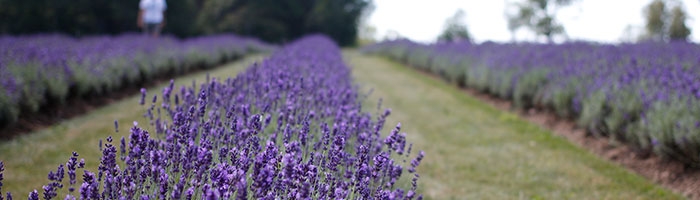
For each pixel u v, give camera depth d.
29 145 4.33
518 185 4.33
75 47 9.47
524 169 4.79
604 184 4.40
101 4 28.19
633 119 5.28
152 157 1.96
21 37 12.41
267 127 3.19
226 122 2.88
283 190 2.03
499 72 8.84
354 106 4.28
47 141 4.49
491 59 9.96
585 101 5.95
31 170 3.60
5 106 4.63
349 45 45.97
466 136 6.12
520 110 7.86
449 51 13.58
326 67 6.52
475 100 9.06
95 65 6.96
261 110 3.32
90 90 6.51
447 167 4.73
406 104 8.27
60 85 5.68
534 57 9.19
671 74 5.90
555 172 4.72
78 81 6.12
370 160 2.94
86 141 4.49
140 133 2.00
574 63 7.85
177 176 2.38
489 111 7.91
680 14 37.59
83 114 5.86
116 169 2.00
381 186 2.44
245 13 39.28
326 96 4.15
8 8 25.39
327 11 42.75
